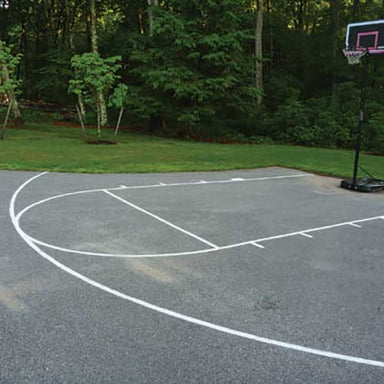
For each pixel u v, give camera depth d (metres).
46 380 3.24
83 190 9.95
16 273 5.18
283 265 5.81
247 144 22.28
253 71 22.34
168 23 20.81
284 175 13.35
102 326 4.03
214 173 13.18
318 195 10.60
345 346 3.86
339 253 6.41
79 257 5.79
